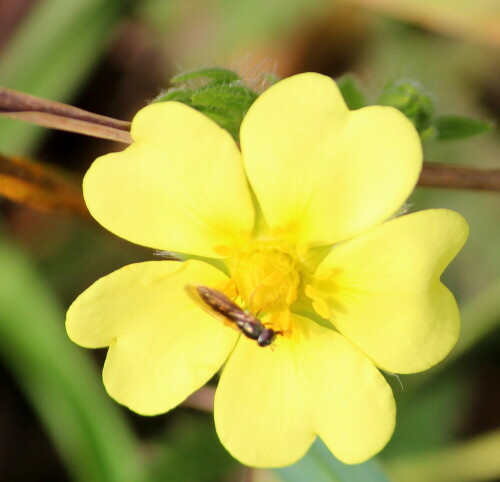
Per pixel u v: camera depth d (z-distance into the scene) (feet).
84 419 0.62
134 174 0.54
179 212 0.54
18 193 0.60
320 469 0.59
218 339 0.55
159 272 0.54
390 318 0.54
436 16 0.65
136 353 0.54
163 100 0.56
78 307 0.54
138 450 0.63
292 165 0.54
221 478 0.63
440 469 0.64
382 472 0.58
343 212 0.54
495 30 0.65
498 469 0.63
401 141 0.53
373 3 0.66
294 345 0.55
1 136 0.65
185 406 0.64
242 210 0.54
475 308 0.63
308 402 0.54
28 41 0.66
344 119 0.53
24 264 0.63
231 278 0.55
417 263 0.53
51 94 0.65
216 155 0.54
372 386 0.54
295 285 0.55
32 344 0.63
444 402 0.65
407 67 0.65
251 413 0.54
